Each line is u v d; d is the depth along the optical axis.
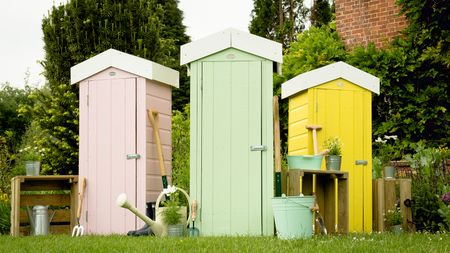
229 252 5.83
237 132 8.24
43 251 6.15
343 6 14.42
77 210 8.91
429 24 12.57
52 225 9.60
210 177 8.23
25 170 9.62
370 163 9.05
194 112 8.29
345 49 14.33
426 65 12.72
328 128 8.94
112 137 8.84
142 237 7.50
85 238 7.43
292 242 6.54
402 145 12.39
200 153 8.26
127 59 8.82
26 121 22.27
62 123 12.93
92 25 13.49
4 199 11.43
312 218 7.37
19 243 6.96
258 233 8.14
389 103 12.91
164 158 9.11
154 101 8.93
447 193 8.81
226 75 8.28
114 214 8.77
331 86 9.00
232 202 8.20
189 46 8.31
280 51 8.22
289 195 7.90
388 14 13.77
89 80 9.02
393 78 12.82
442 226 8.62
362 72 9.09
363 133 9.05
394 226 8.77
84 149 8.98
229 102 8.27
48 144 12.94
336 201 8.60
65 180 9.55
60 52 13.41
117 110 8.85
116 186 8.78
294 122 9.40
